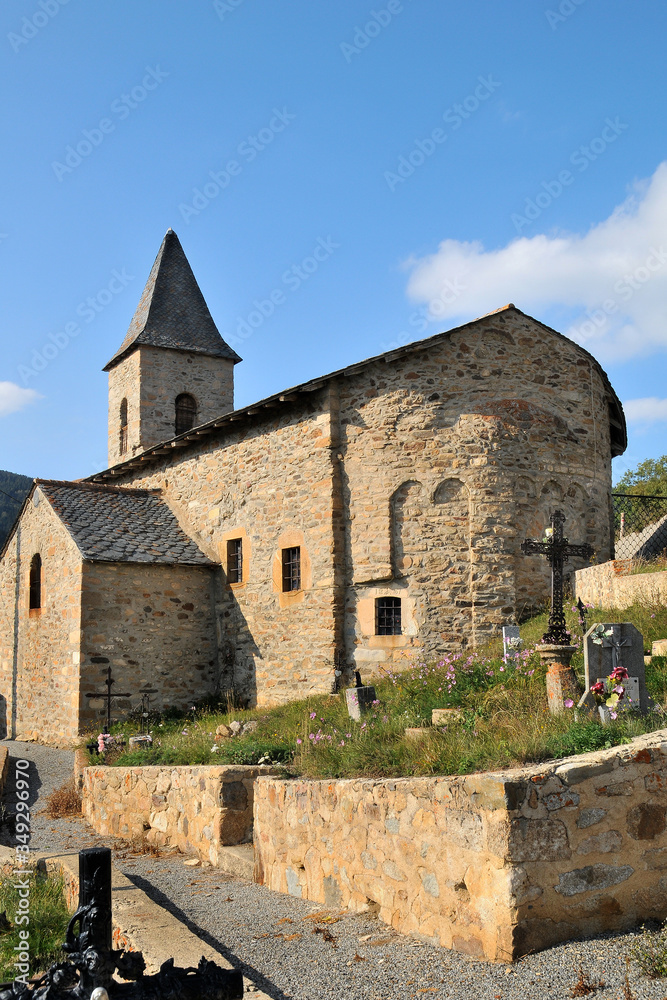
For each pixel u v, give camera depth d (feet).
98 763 37.04
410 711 27.14
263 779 23.31
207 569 56.29
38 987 11.72
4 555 64.64
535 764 16.49
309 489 48.85
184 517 60.64
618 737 17.79
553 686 23.03
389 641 44.80
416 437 45.70
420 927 16.42
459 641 43.88
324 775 21.80
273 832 22.24
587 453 48.78
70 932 12.05
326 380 47.75
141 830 30.32
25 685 58.08
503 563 44.62
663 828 15.65
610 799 15.34
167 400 84.43
